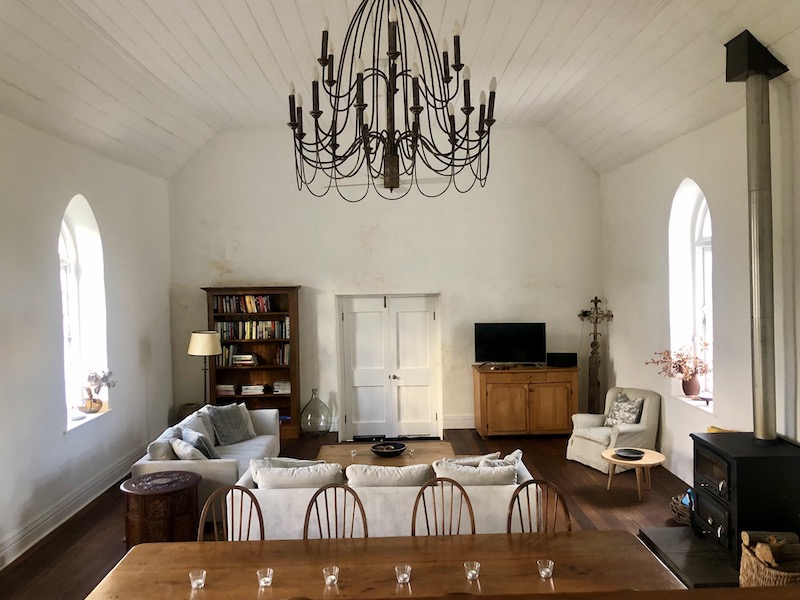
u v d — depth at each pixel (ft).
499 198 25.04
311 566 8.66
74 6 12.59
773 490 12.47
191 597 7.83
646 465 16.61
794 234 12.87
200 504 15.14
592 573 8.38
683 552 13.37
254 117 22.71
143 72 16.56
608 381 24.62
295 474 12.49
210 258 24.73
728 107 15.24
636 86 17.10
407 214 24.97
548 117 23.30
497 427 23.72
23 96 14.01
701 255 18.93
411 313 25.43
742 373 15.16
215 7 13.33
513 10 13.82
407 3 13.41
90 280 18.93
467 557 8.89
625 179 22.50
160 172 23.35
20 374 14.56
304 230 24.84
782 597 3.43
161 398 23.53
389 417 25.46
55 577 13.09
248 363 23.98
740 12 12.00
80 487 17.28
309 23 14.30
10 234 14.28
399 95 20.42
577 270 25.21
